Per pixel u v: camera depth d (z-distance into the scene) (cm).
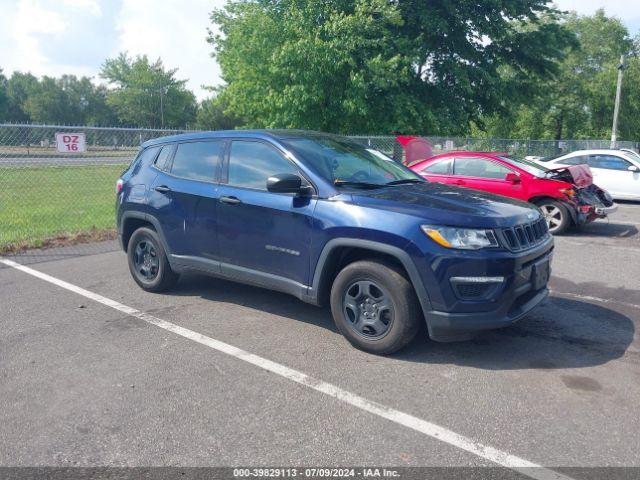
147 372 392
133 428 317
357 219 407
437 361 406
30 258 766
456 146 1862
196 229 523
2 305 547
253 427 317
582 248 833
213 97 2527
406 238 385
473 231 380
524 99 2470
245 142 504
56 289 606
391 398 350
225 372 391
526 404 341
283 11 1981
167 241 554
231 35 2119
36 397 356
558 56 2359
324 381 375
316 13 1889
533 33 2348
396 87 2023
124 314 518
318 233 427
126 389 366
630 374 383
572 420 322
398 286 395
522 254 394
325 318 504
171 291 593
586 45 4038
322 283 436
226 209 492
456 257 376
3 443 303
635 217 1162
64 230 950
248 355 420
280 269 463
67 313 521
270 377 382
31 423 324
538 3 2267
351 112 1870
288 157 466
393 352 413
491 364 401
